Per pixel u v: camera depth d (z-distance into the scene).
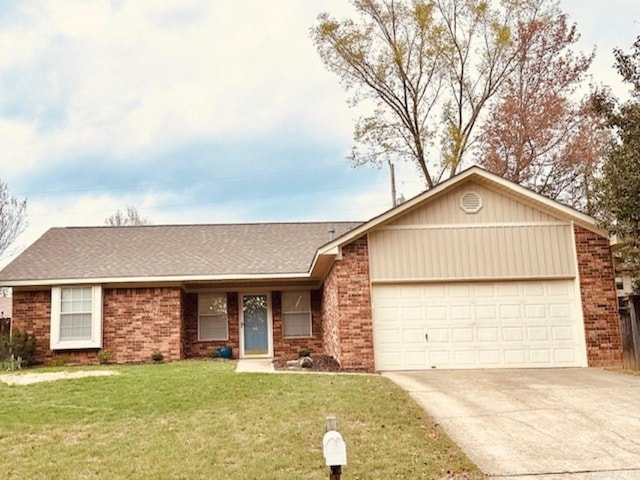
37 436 8.59
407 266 15.22
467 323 15.20
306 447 7.96
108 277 18.42
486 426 9.05
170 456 7.69
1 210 28.30
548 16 24.50
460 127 25.64
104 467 7.34
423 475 7.01
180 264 19.59
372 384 11.91
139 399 10.57
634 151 14.66
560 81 24.75
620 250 17.38
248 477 6.95
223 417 9.41
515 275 15.28
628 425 9.02
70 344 18.19
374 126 25.55
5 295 38.75
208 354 19.45
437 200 15.50
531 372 14.06
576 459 7.55
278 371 14.12
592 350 15.05
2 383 12.53
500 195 15.60
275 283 20.28
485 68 25.23
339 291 15.08
